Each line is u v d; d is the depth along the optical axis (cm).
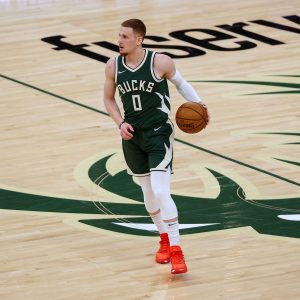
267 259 1388
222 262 1383
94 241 1470
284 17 2941
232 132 1997
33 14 3059
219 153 1870
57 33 2828
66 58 2577
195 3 3130
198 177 1738
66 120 2095
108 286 1312
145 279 1333
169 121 1320
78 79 2395
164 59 1291
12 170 1800
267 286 1296
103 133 2006
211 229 1506
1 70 2489
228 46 2650
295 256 1395
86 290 1302
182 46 2653
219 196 1642
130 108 1305
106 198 1648
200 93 2264
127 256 1414
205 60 2527
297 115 2103
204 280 1324
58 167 1809
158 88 1295
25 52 2644
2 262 1401
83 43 2716
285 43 2669
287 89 2288
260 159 1831
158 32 2792
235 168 1783
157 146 1301
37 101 2233
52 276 1351
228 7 3067
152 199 1362
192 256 1407
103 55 2597
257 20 2912
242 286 1300
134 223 1538
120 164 1819
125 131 1293
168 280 1327
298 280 1312
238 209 1583
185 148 1900
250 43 2673
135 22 1280
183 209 1588
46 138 1981
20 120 2102
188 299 1264
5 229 1521
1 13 3088
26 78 2414
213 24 2875
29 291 1303
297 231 1488
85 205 1617
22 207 1612
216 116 2100
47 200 1642
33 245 1459
